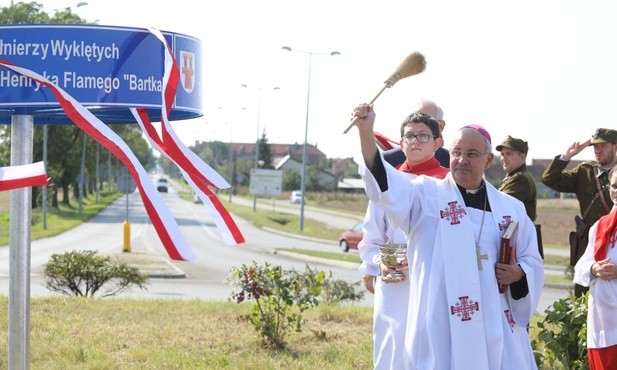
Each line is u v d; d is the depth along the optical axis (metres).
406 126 6.02
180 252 5.14
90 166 82.19
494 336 5.20
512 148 7.77
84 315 11.55
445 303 5.21
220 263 29.94
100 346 9.50
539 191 122.62
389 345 5.99
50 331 10.23
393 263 5.86
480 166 5.27
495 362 5.21
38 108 6.11
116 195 126.56
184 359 8.95
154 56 6.08
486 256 5.26
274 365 8.88
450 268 5.20
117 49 5.97
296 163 157.12
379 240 6.23
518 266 5.30
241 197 129.62
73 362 8.76
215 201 5.66
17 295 6.11
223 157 175.38
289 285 10.13
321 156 195.38
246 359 9.13
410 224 5.36
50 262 15.05
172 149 5.85
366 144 5.11
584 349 7.96
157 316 11.58
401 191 5.20
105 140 5.39
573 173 8.44
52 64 5.88
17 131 6.21
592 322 6.93
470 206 5.32
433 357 5.18
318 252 36.47
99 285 15.13
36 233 45.31
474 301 5.18
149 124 6.07
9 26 5.86
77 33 5.89
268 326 9.88
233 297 10.08
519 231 5.41
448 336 5.20
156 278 23.50
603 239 6.84
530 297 5.36
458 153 5.27
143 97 6.04
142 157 117.06
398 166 6.62
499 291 5.32
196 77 6.51
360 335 10.59
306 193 125.88
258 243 45.12
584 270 6.92
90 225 56.50
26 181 5.12
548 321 8.26
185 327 10.77
